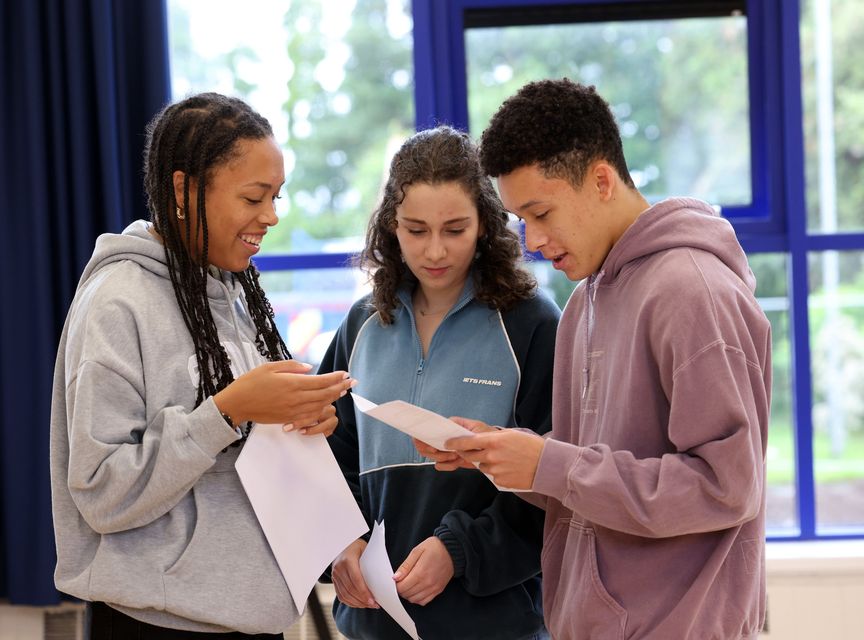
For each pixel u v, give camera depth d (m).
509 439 1.37
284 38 2.94
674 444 1.32
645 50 2.91
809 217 2.90
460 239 1.69
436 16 2.89
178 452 1.30
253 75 2.95
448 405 1.74
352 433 1.92
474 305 1.80
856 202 2.89
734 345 1.30
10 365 2.67
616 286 1.46
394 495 1.76
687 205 1.44
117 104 2.70
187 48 2.92
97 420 1.30
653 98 2.93
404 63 2.93
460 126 2.94
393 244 1.83
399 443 1.77
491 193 1.75
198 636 1.37
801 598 2.64
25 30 2.64
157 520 1.37
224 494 1.41
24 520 2.66
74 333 1.37
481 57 2.95
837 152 2.89
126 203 2.70
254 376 1.34
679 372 1.29
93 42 2.65
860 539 2.86
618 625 1.37
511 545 1.69
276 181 1.45
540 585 1.82
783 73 2.84
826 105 2.88
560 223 1.42
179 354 1.40
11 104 2.69
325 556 1.47
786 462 2.91
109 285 1.38
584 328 1.55
